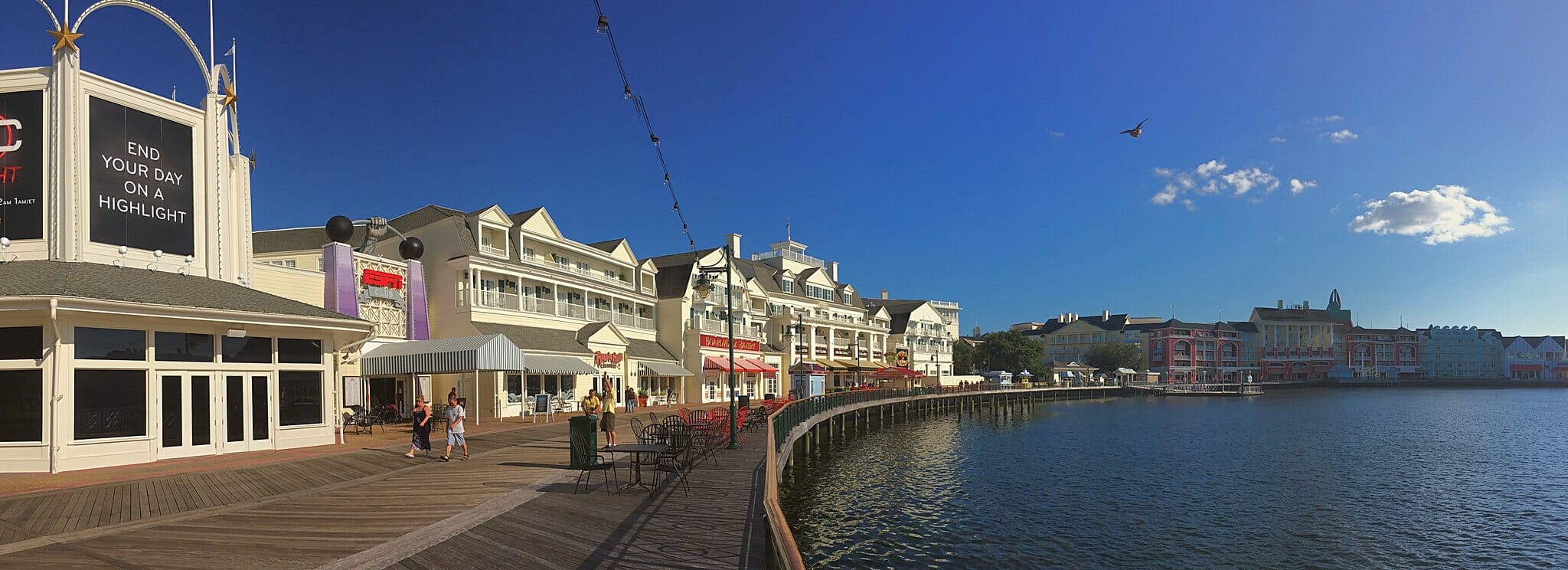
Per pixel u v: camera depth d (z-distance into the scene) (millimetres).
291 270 30797
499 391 37625
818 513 25359
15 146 19688
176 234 21828
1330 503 27891
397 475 16484
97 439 16859
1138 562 20406
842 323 81625
